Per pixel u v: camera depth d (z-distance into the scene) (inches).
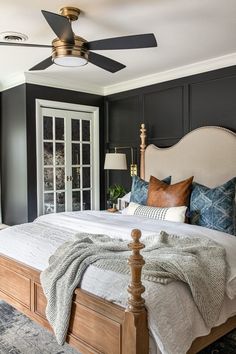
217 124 155.2
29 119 178.7
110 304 75.2
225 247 104.3
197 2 98.3
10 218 194.1
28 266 102.7
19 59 150.6
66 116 196.4
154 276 76.9
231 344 101.2
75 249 92.3
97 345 78.0
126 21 110.9
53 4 99.2
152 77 180.9
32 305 99.8
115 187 195.0
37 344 100.0
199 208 134.3
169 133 177.0
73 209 201.2
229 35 124.0
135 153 195.8
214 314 83.1
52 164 190.5
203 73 160.2
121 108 203.6
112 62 117.9
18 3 98.4
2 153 199.8
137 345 67.9
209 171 151.6
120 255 87.5
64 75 179.6
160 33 121.1
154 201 147.9
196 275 81.0
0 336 104.5
